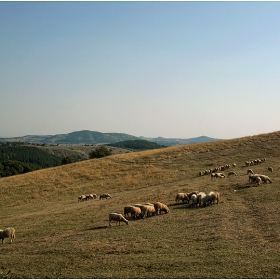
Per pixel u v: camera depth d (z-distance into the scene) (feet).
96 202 131.75
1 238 74.13
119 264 50.98
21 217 115.55
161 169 202.90
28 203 158.20
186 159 224.94
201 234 64.28
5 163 357.00
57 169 229.45
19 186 190.49
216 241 58.59
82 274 48.14
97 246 61.36
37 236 79.41
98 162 240.73
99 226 83.66
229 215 78.95
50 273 49.73
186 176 177.88
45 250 62.54
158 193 130.41
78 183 190.29
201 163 208.74
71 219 97.86
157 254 54.24
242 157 213.05
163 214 91.71
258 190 107.96
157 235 66.59
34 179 203.92
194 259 50.37
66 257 56.90
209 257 50.67
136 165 221.46
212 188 123.44
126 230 74.54
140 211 91.04
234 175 154.10
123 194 147.74
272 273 43.06
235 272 44.37
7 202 162.09
